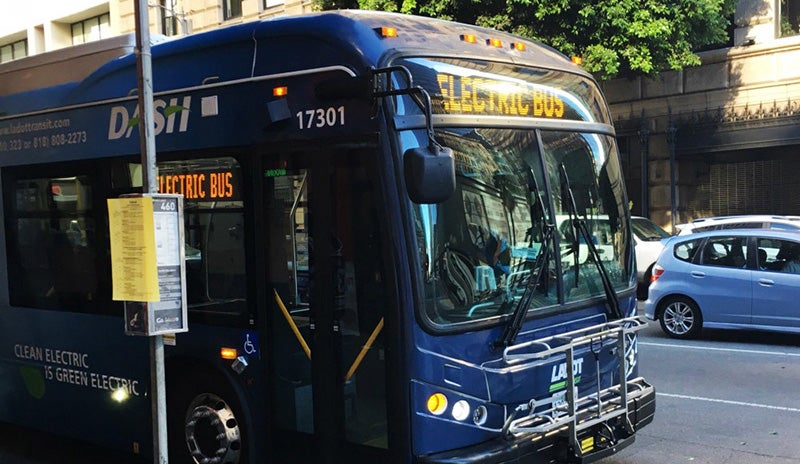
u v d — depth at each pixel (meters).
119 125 5.70
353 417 4.45
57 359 6.22
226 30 5.19
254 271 4.92
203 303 5.26
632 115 20.20
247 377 5.00
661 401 7.80
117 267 3.95
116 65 5.80
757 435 6.63
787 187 18.61
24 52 31.88
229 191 5.08
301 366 4.73
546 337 4.71
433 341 4.22
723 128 18.78
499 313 4.50
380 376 4.32
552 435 4.49
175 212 3.95
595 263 5.16
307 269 4.65
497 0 14.80
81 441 6.66
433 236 4.30
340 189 4.46
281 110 4.70
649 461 6.02
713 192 19.84
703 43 17.75
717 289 10.92
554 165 5.00
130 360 5.65
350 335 4.46
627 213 5.66
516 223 4.68
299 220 4.68
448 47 4.69
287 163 4.73
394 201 4.22
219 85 5.08
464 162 4.48
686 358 9.81
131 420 5.70
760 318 10.58
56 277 6.21
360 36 4.46
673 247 11.52
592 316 5.06
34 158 6.33
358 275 4.40
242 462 5.09
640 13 15.14
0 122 6.61
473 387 4.33
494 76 4.79
